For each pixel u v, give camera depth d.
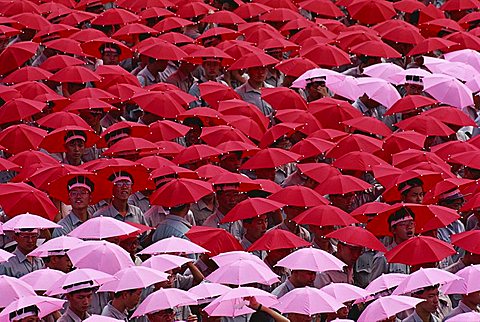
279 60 55.94
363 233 37.88
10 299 32.41
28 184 41.44
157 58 53.03
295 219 39.47
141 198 43.59
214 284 33.50
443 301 36.81
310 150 45.41
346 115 49.06
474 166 45.38
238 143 44.88
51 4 59.59
